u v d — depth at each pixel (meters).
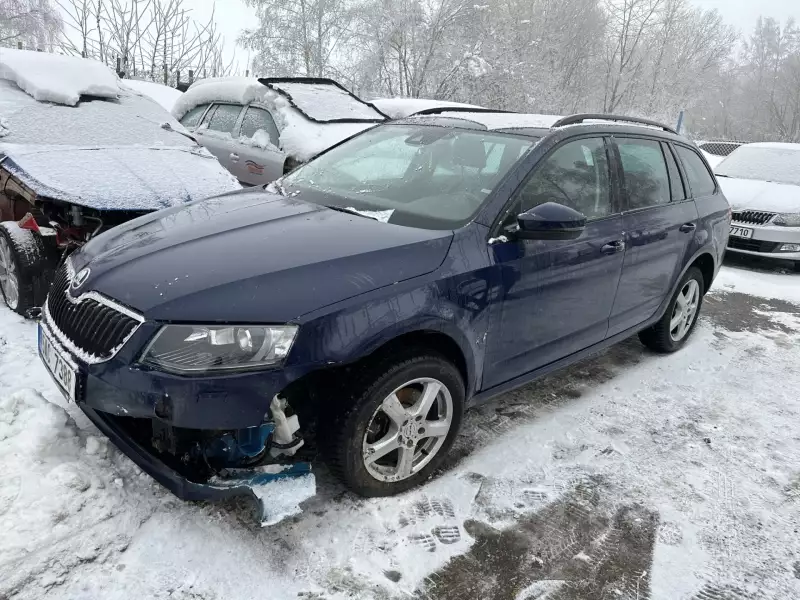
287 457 2.38
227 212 2.96
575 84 25.05
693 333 5.17
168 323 2.08
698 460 3.22
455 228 2.75
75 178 4.00
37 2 20.48
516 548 2.46
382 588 2.18
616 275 3.55
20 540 2.14
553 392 3.87
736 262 8.16
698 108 38.44
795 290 6.89
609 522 2.67
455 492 2.75
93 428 2.79
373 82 18.75
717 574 2.42
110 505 2.37
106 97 5.52
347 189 3.31
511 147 3.20
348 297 2.26
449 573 2.29
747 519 2.77
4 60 5.24
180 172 4.54
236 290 2.16
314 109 6.77
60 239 3.96
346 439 2.38
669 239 3.99
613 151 3.64
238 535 2.34
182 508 2.43
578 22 24.05
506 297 2.83
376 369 2.38
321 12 18.05
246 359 2.10
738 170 9.04
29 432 2.52
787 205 7.60
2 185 4.22
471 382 2.83
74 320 2.35
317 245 2.47
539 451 3.16
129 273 2.33
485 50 18.62
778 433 3.58
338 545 2.35
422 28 17.97
